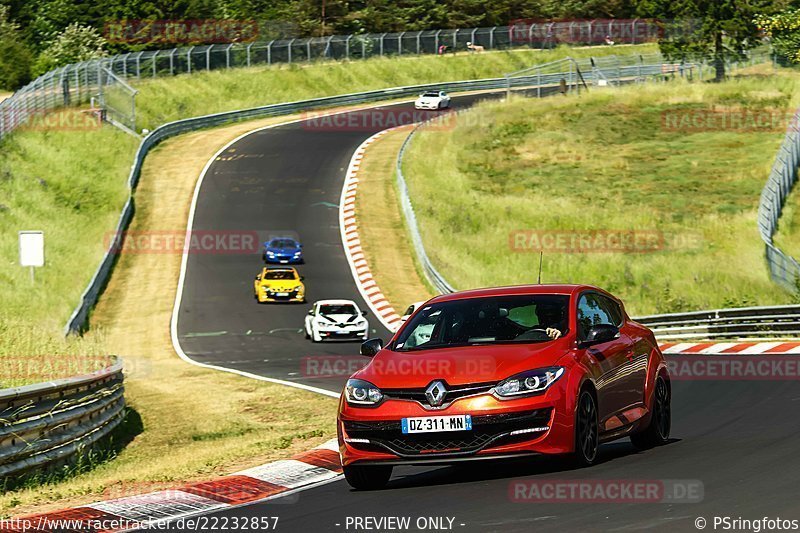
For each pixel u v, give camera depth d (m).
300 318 146.75
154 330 142.12
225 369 105.94
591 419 37.72
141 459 56.75
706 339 114.06
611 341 41.00
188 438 63.84
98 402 58.69
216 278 169.62
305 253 183.12
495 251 179.62
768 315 111.62
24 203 191.62
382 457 36.12
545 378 35.81
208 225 199.62
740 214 190.88
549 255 174.00
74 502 38.88
